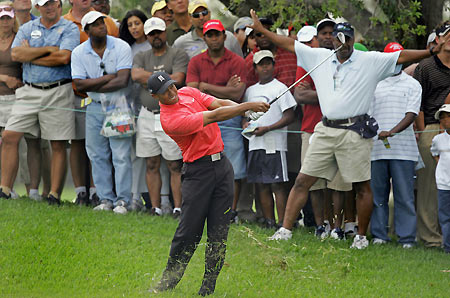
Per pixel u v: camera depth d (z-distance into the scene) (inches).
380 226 1176.8
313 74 1099.9
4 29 1280.8
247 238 1021.8
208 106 833.5
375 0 1405.0
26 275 912.9
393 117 1145.4
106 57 1245.1
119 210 1263.5
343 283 932.0
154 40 1233.4
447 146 1141.7
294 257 1016.2
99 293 841.5
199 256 999.0
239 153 1224.2
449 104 1146.7
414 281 960.9
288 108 1181.1
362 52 1071.0
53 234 1080.2
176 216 1255.5
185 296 820.6
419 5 1390.3
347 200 1192.8
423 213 1206.3
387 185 1186.0
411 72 1224.2
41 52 1264.8
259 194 1231.5
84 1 1352.1
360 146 1074.7
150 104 1247.5
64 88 1280.8
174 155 1245.1
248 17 1381.6
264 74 1195.9
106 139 1280.8
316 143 1096.2
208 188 819.4
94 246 1042.7
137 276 927.7
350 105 1071.0
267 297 846.5
